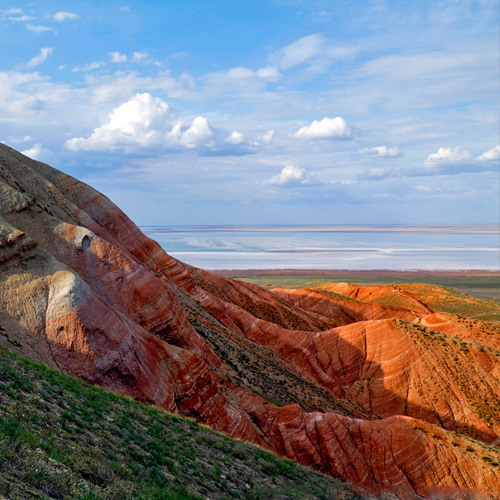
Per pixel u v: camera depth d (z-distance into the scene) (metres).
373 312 95.75
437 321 69.25
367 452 35.31
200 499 13.30
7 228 26.94
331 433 35.34
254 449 22.72
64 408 15.16
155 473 13.40
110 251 34.12
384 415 52.06
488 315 111.75
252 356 49.53
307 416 36.72
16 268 25.86
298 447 34.22
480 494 32.47
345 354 58.62
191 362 30.50
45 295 24.98
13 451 9.62
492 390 49.88
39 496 8.41
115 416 17.16
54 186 43.25
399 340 56.72
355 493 22.36
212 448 19.69
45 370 18.69
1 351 18.64
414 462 34.72
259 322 63.53
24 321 23.56
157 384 26.59
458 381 51.12
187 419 22.80
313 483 21.44
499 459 34.38
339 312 97.12
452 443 35.81
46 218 33.91
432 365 53.19
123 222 51.94
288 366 56.34
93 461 11.43
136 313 32.97
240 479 17.38
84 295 25.14
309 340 61.38
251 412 35.16
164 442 17.11
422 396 51.03
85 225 43.28
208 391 30.66
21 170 40.91
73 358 23.16
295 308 91.69
